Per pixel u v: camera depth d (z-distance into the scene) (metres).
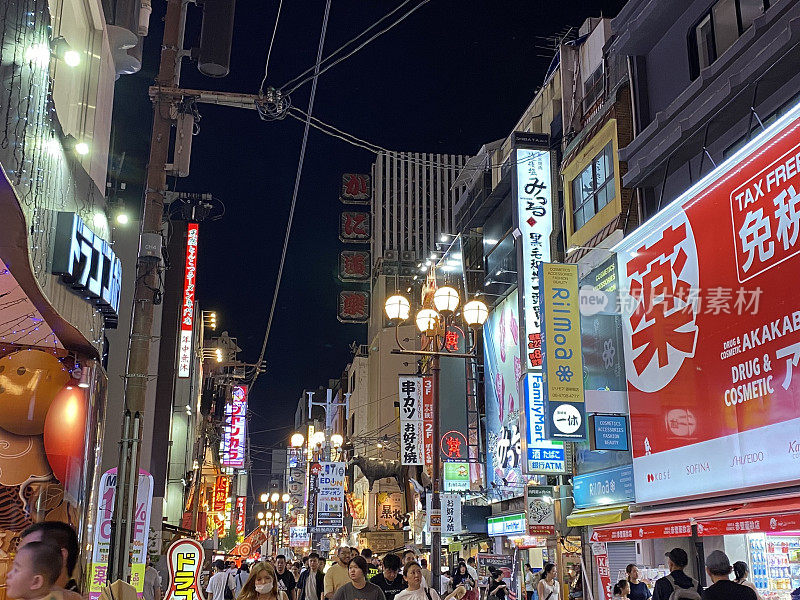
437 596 10.00
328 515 40.25
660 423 15.80
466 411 28.88
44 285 9.45
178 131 14.24
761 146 12.99
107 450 24.78
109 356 25.48
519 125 30.62
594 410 17.59
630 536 14.25
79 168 11.35
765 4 14.66
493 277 28.98
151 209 12.36
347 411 68.69
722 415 13.70
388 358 53.91
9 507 11.09
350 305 53.62
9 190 6.88
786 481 11.84
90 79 13.03
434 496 14.35
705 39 16.72
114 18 14.09
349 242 52.09
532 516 21.30
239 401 48.47
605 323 19.05
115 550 10.98
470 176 35.41
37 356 11.74
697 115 15.27
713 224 14.32
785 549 13.47
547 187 23.94
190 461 38.91
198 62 13.38
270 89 13.78
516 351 26.33
